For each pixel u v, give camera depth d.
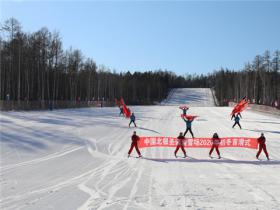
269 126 34.34
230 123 37.72
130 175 14.38
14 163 16.56
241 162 17.62
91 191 11.72
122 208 9.83
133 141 18.98
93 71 105.81
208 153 20.22
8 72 72.88
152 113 54.59
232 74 169.38
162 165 16.69
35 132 26.86
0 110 52.12
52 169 15.36
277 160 18.16
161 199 10.75
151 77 183.50
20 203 10.29
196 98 159.62
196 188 12.20
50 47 72.75
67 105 74.94
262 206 10.05
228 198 10.88
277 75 96.56
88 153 19.72
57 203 10.30
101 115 48.12
